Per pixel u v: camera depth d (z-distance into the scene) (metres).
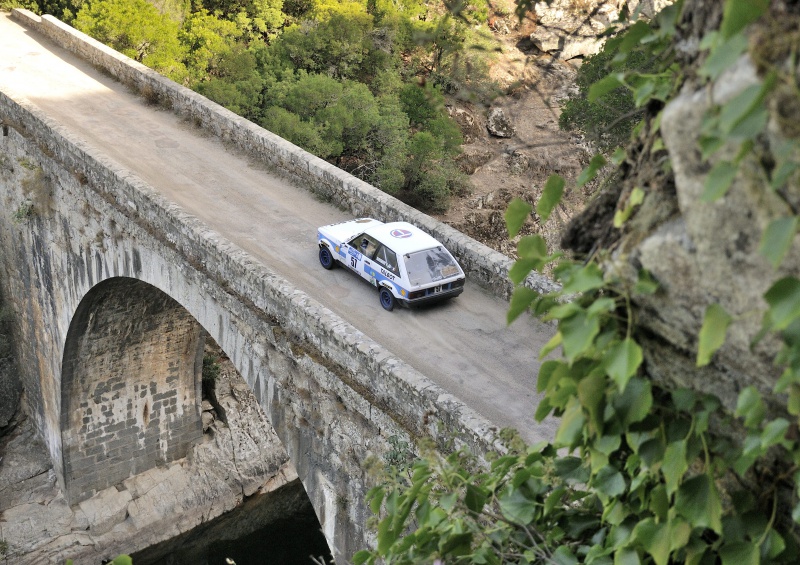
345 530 15.32
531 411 14.41
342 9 51.09
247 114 45.84
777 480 4.20
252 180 23.58
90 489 33.66
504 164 48.75
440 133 46.66
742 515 4.26
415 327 16.97
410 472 12.25
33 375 33.66
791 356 3.55
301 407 15.75
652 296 4.21
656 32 4.66
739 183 3.58
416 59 50.41
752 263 3.72
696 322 4.10
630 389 4.36
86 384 31.38
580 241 5.09
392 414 13.31
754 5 3.29
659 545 4.38
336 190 22.05
